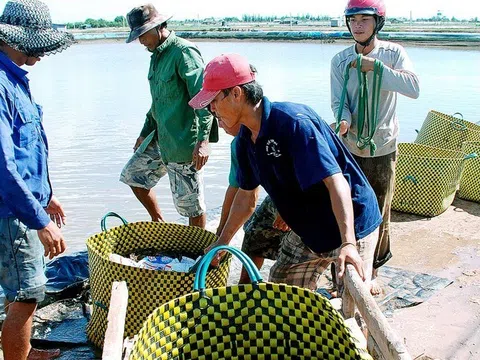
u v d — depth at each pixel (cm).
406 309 439
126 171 536
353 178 305
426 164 625
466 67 2305
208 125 485
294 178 290
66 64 2762
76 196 722
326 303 237
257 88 277
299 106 286
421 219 634
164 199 729
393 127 435
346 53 435
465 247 555
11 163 300
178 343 241
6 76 311
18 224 320
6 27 312
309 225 303
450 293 462
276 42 5103
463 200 698
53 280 445
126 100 1491
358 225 306
